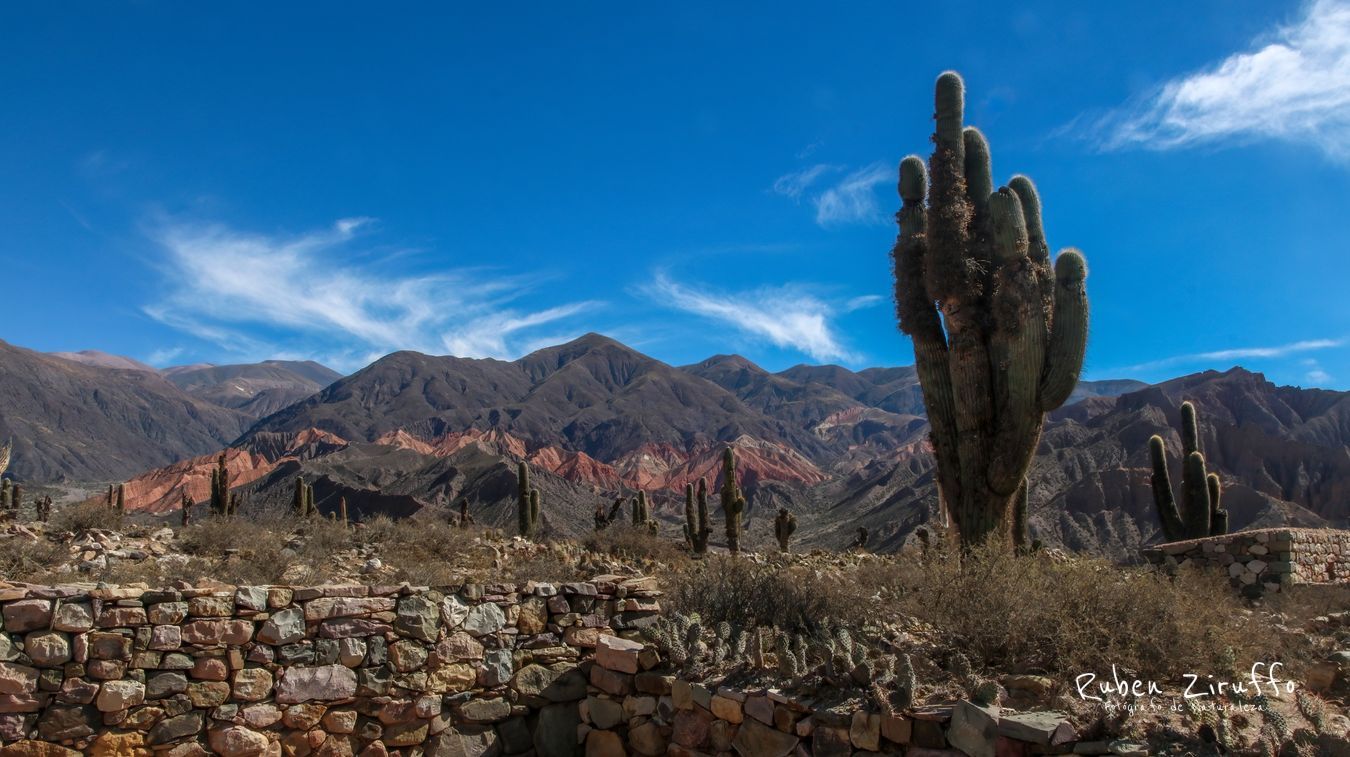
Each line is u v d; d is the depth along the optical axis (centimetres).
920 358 1266
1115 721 538
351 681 777
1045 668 643
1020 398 1152
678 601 913
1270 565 1468
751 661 736
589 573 1336
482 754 814
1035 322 1154
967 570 759
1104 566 772
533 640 866
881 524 9500
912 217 1288
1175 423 10850
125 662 713
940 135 1215
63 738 687
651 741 766
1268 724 532
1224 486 8275
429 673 808
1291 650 721
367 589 801
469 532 1978
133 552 1400
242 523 1752
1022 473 1167
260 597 761
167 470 15500
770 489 15538
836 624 795
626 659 809
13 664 684
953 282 1172
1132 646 618
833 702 636
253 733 736
